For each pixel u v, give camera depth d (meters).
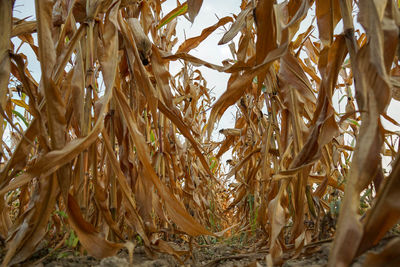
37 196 0.81
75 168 0.93
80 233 0.74
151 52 1.06
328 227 1.10
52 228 1.33
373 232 0.45
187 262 1.12
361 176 0.51
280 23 0.94
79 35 0.89
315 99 0.95
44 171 0.65
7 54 0.81
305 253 0.87
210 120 0.97
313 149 0.83
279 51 0.83
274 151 1.37
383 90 0.54
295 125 1.03
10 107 1.13
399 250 0.39
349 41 0.70
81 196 0.94
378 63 0.50
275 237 0.79
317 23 0.90
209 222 2.15
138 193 1.04
